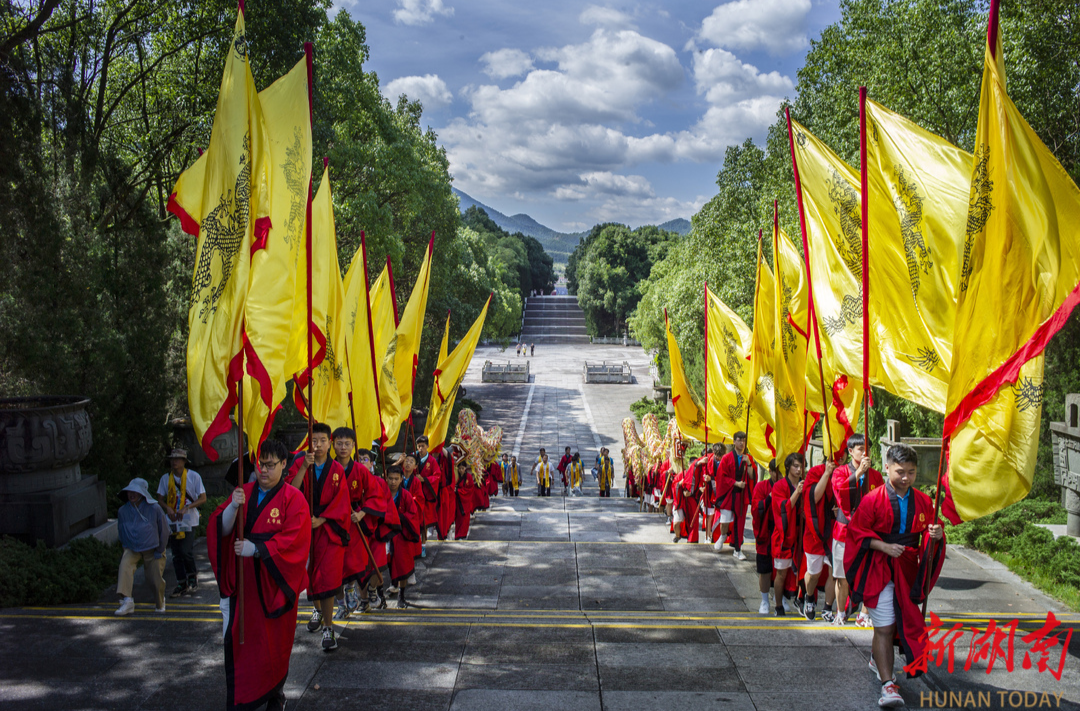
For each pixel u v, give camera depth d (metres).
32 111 11.83
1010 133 5.36
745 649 6.48
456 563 10.31
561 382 65.06
